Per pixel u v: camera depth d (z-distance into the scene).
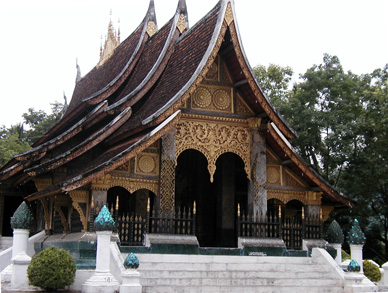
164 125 14.95
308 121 27.75
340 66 29.53
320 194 17.44
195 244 14.96
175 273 13.26
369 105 27.95
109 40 27.86
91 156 18.56
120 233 14.48
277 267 14.81
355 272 14.19
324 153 28.20
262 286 13.23
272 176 17.17
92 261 13.62
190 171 21.64
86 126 18.75
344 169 29.16
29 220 14.96
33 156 18.16
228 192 18.92
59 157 16.02
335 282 14.32
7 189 24.45
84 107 20.06
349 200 17.42
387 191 27.84
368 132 27.47
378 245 30.52
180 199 21.44
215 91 16.75
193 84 15.40
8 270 13.58
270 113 16.36
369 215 28.14
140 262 13.48
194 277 13.15
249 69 16.14
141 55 22.20
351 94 28.88
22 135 53.06
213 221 20.56
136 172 15.25
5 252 17.28
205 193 20.94
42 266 12.09
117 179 14.91
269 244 15.92
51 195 15.35
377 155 27.11
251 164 16.72
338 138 27.14
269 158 17.27
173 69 18.09
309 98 29.02
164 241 14.66
